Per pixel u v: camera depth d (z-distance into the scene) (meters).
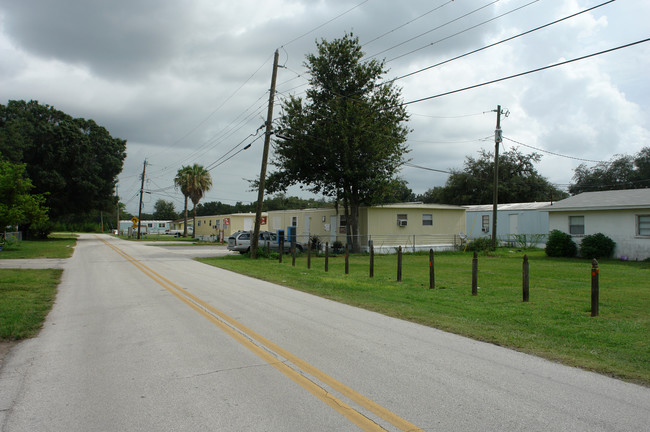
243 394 4.40
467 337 6.76
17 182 28.39
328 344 6.27
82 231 115.25
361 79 27.16
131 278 14.38
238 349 6.00
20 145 44.66
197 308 9.01
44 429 3.66
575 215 25.05
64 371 5.13
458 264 20.28
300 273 15.97
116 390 4.52
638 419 3.84
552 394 4.42
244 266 18.70
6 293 10.69
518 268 18.14
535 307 9.16
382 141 26.42
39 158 48.97
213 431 3.60
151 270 17.05
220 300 10.02
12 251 27.25
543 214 33.84
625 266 18.91
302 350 5.96
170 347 6.10
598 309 8.73
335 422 3.77
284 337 6.65
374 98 26.78
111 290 11.63
